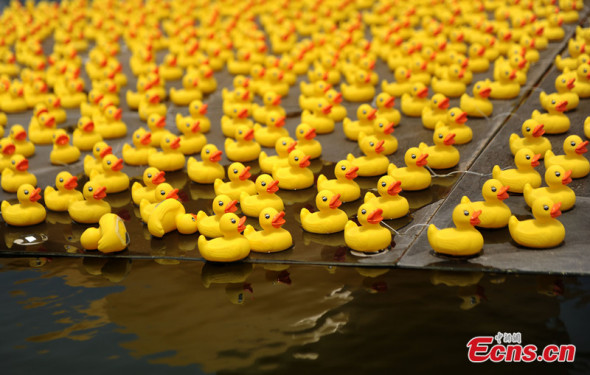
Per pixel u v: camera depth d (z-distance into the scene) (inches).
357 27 155.2
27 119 133.5
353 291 95.5
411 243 100.3
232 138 123.3
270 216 100.3
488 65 135.0
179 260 100.7
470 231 97.5
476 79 132.9
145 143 116.2
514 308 92.7
